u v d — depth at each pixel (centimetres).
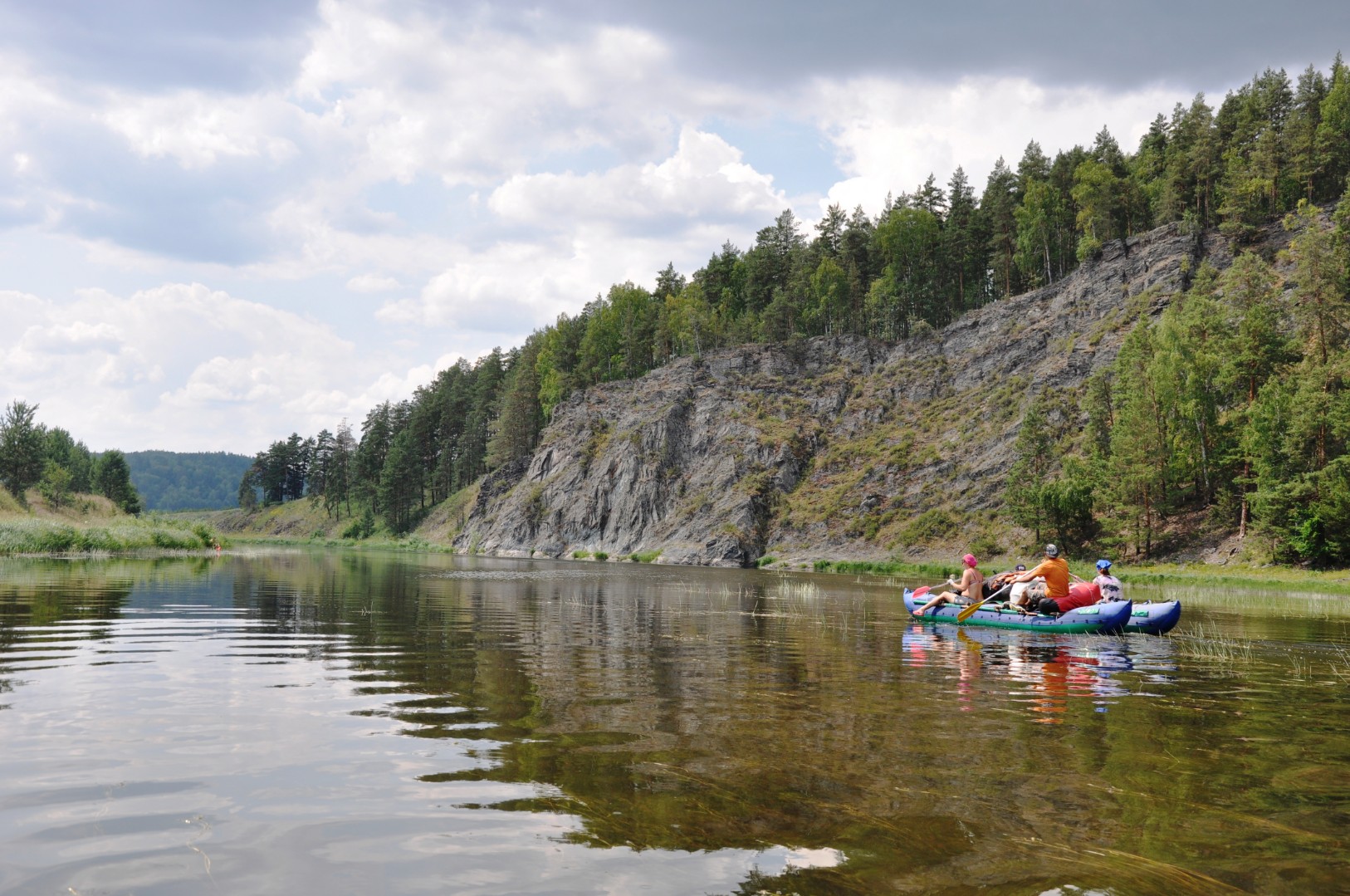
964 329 8650
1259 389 5144
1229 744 648
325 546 11525
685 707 761
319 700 764
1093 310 7581
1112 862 387
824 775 533
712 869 369
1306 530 4422
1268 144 7969
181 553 4744
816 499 7512
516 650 1160
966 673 1038
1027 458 6053
